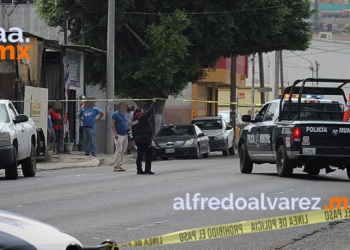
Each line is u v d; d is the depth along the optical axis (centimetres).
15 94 6606
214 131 8744
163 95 9575
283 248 1956
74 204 2995
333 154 4284
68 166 5925
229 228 1670
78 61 8375
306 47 10562
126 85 9469
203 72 10788
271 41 10031
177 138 7544
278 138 4556
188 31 9256
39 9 10050
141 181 4228
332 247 1978
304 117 4700
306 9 10238
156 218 2541
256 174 4878
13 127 4406
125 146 5381
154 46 8906
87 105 6975
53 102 7581
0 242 902
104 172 5225
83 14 8869
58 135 7150
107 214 2653
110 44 7825
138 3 9044
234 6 9325
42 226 1009
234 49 9900
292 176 4694
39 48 6906
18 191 3594
